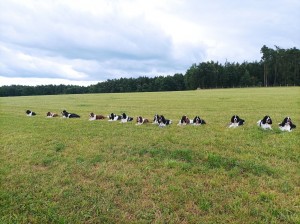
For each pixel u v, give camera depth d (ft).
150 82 459.32
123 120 64.39
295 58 373.61
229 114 75.15
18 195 25.68
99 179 28.66
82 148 40.01
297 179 26.55
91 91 474.90
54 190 26.37
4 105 142.00
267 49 382.83
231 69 399.85
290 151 34.40
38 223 21.49
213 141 40.22
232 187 25.61
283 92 190.90
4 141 45.93
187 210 22.33
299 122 56.18
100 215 22.04
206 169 30.04
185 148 37.22
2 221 21.47
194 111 87.30
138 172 30.04
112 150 38.52
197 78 400.26
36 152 38.65
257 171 28.71
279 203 22.43
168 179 28.04
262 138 41.39
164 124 56.24
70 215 22.24
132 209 22.79
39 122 68.23
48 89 471.62
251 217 20.90
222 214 21.52
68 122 66.95
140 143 41.16
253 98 139.33
